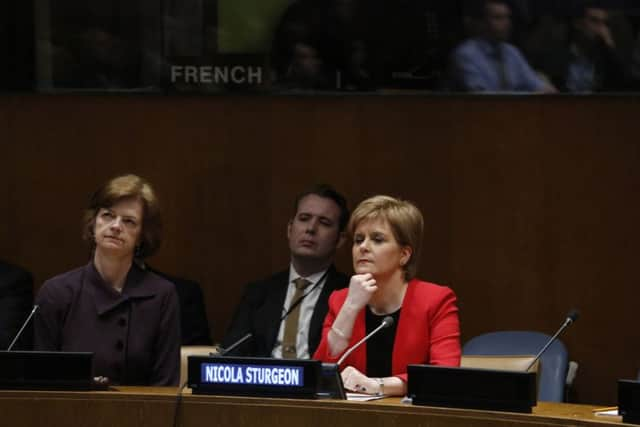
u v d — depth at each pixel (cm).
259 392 650
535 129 1147
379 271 774
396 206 782
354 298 759
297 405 638
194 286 1096
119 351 815
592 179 1139
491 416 605
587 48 1102
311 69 1130
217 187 1185
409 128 1163
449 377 620
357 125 1170
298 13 1129
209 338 1091
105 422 663
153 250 852
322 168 1174
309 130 1177
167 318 836
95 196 832
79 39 1142
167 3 1136
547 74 1109
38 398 666
